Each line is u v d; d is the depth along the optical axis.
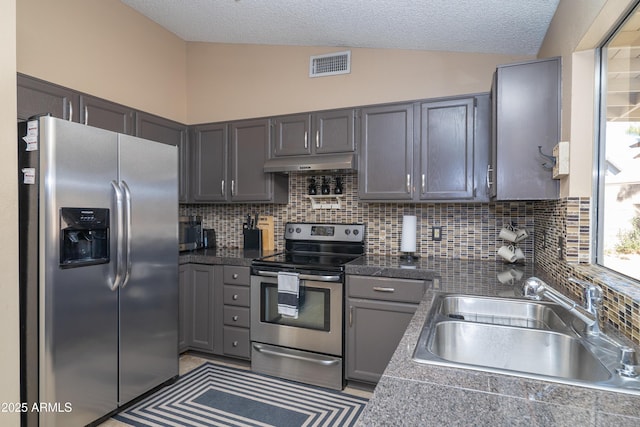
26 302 1.74
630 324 1.06
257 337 2.66
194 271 2.94
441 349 1.23
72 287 1.81
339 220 3.08
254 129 3.09
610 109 1.52
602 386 0.78
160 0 2.89
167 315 2.42
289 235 3.18
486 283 1.84
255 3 2.55
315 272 2.43
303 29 2.83
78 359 1.84
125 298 2.11
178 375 2.54
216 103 3.55
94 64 2.80
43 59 2.47
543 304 1.44
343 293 2.40
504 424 0.63
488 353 1.25
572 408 0.69
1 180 1.59
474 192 2.41
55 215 1.73
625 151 1.35
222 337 2.82
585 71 1.63
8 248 1.62
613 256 1.45
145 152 2.24
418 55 2.82
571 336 1.13
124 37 3.04
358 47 3.01
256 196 3.08
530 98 1.89
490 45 2.49
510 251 2.44
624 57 1.37
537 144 1.88
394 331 2.27
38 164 1.71
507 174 1.93
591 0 1.39
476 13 2.07
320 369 2.45
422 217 2.83
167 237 2.41
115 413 2.07
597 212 1.60
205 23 3.14
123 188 2.07
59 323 1.75
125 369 2.11
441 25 2.30
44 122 1.70
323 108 3.14
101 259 1.96
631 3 1.24
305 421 2.03
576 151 1.64
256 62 3.40
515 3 1.90
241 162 3.14
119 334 2.07
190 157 3.36
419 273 2.21
